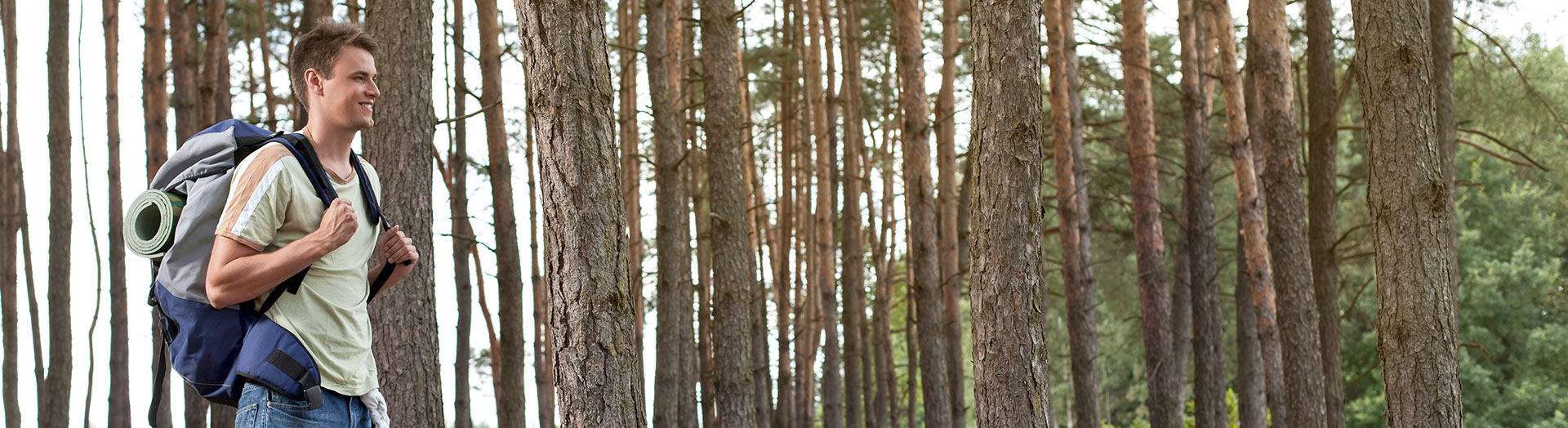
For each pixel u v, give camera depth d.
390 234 2.62
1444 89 9.02
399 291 5.58
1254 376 12.95
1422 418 5.29
